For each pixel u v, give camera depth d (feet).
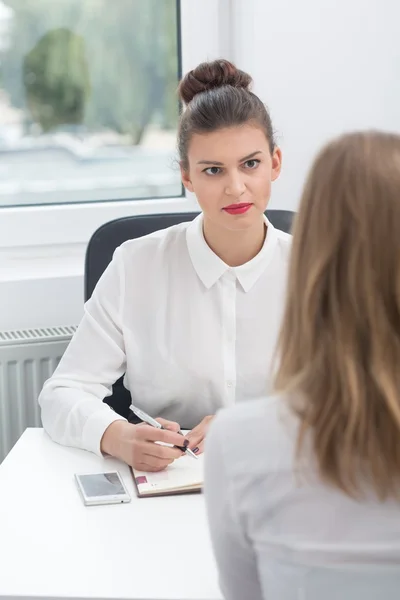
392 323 3.03
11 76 8.84
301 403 3.14
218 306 6.32
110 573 4.22
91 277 7.03
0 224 8.89
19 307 8.55
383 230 3.01
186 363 6.30
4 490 5.15
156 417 6.44
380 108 9.10
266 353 6.33
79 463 5.55
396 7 8.93
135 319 6.42
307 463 3.10
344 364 3.01
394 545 3.06
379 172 3.05
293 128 8.91
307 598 3.18
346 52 8.91
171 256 6.43
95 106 9.12
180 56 9.24
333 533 3.10
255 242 6.29
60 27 8.86
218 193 5.81
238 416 3.29
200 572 4.22
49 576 4.20
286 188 9.01
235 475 3.25
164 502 4.99
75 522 4.75
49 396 6.15
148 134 9.32
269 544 3.23
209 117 5.74
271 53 8.72
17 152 9.02
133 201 9.34
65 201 9.23
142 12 9.07
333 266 3.09
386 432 2.98
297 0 8.69
